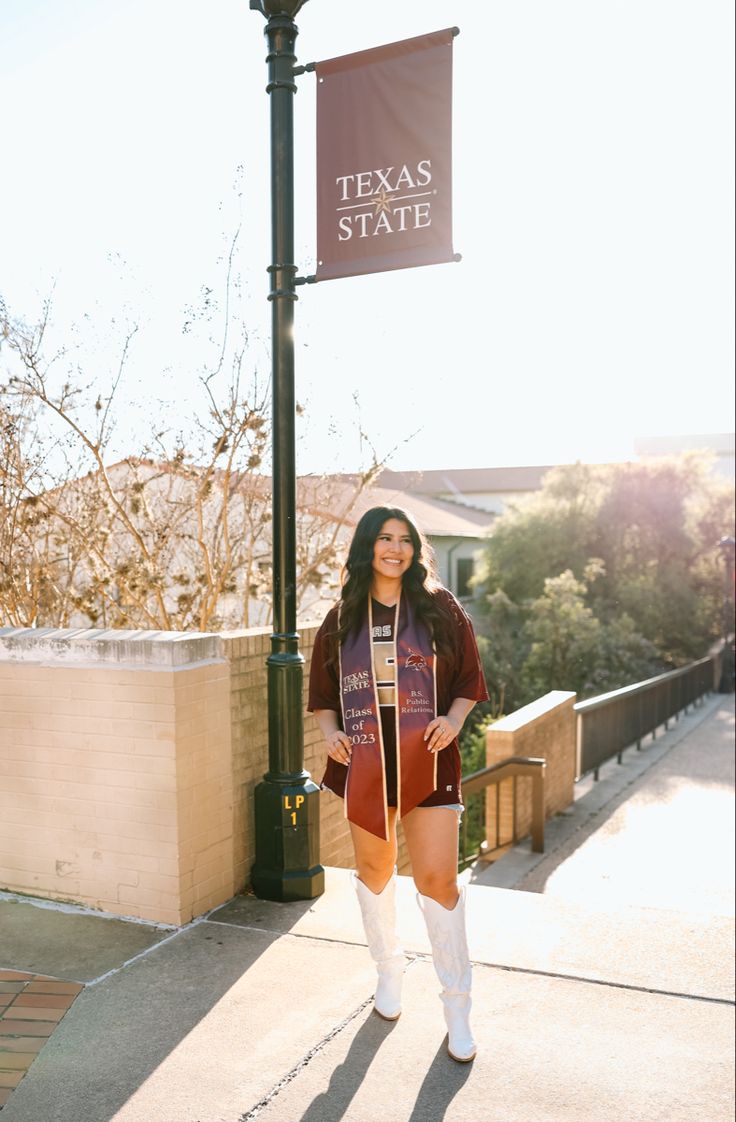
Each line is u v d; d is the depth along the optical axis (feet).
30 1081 9.02
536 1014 10.48
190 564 24.47
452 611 9.70
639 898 22.33
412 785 9.29
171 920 12.61
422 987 11.03
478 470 129.90
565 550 78.07
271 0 13.93
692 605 81.92
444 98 13.52
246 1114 8.55
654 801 32.91
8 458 19.61
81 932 12.39
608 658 66.90
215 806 13.26
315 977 11.27
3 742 13.51
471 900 14.10
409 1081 9.11
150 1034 9.91
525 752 27.63
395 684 9.42
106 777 12.85
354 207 13.98
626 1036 10.00
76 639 12.99
